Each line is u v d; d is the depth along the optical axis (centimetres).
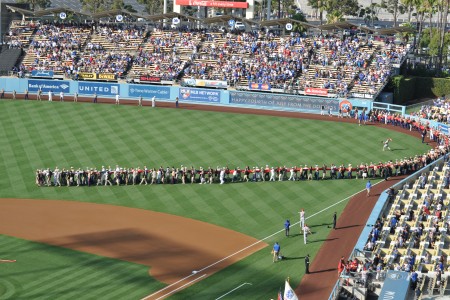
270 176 11238
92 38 17450
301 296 7631
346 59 16025
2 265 8281
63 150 12394
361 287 7738
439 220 9281
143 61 16662
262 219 9775
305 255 8662
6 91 16150
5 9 18950
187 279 8000
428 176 10962
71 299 7425
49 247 8844
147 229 9431
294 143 12756
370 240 8794
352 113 14412
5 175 11381
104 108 14850
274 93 15325
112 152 12275
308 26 17088
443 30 18888
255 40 16938
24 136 13088
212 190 10844
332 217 9819
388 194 10294
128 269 8231
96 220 9731
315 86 15425
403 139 13075
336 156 12138
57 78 16425
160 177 11106
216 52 16700
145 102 15488
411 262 8112
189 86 15812
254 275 8125
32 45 17262
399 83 15488
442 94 16262
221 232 9350
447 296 7750
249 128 13575
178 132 13312
